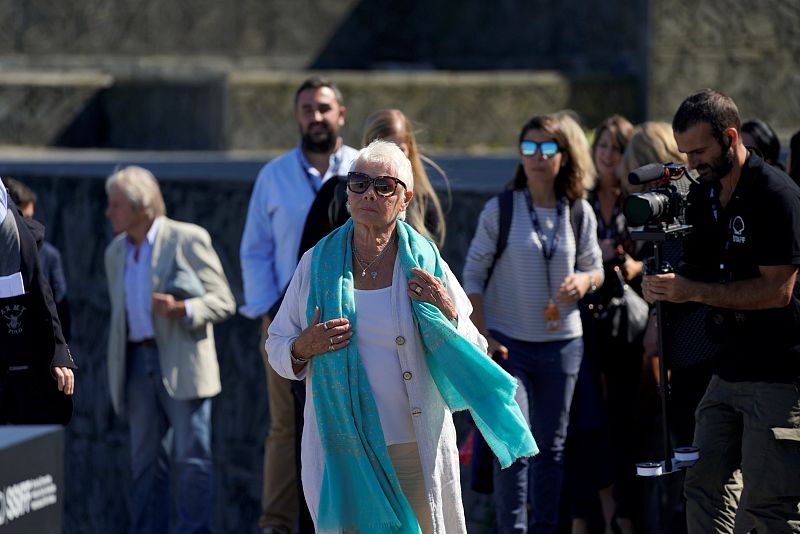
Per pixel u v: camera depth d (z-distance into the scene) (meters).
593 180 16.83
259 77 50.56
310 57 58.75
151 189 19.36
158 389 19.61
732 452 13.20
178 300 19.38
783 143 39.84
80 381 25.42
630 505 17.19
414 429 11.13
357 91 50.88
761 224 12.32
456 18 58.91
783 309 12.51
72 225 25.30
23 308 14.30
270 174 17.64
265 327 17.81
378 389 11.12
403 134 14.86
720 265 12.82
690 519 13.52
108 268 19.78
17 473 8.47
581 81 52.44
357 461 10.95
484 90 52.25
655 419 17.36
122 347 19.53
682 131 12.48
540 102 52.53
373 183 11.09
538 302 15.70
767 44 44.22
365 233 11.31
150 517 19.95
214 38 57.44
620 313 16.83
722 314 12.84
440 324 11.02
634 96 52.47
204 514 19.61
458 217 19.67
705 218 12.98
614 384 17.02
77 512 25.83
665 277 12.67
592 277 15.94
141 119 53.06
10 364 14.38
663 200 12.64
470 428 18.27
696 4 44.75
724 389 13.04
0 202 14.03
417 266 11.16
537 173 15.53
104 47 55.78
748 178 12.46
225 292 19.66
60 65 55.16
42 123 52.44
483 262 15.81
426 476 11.07
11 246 14.11
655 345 16.81
